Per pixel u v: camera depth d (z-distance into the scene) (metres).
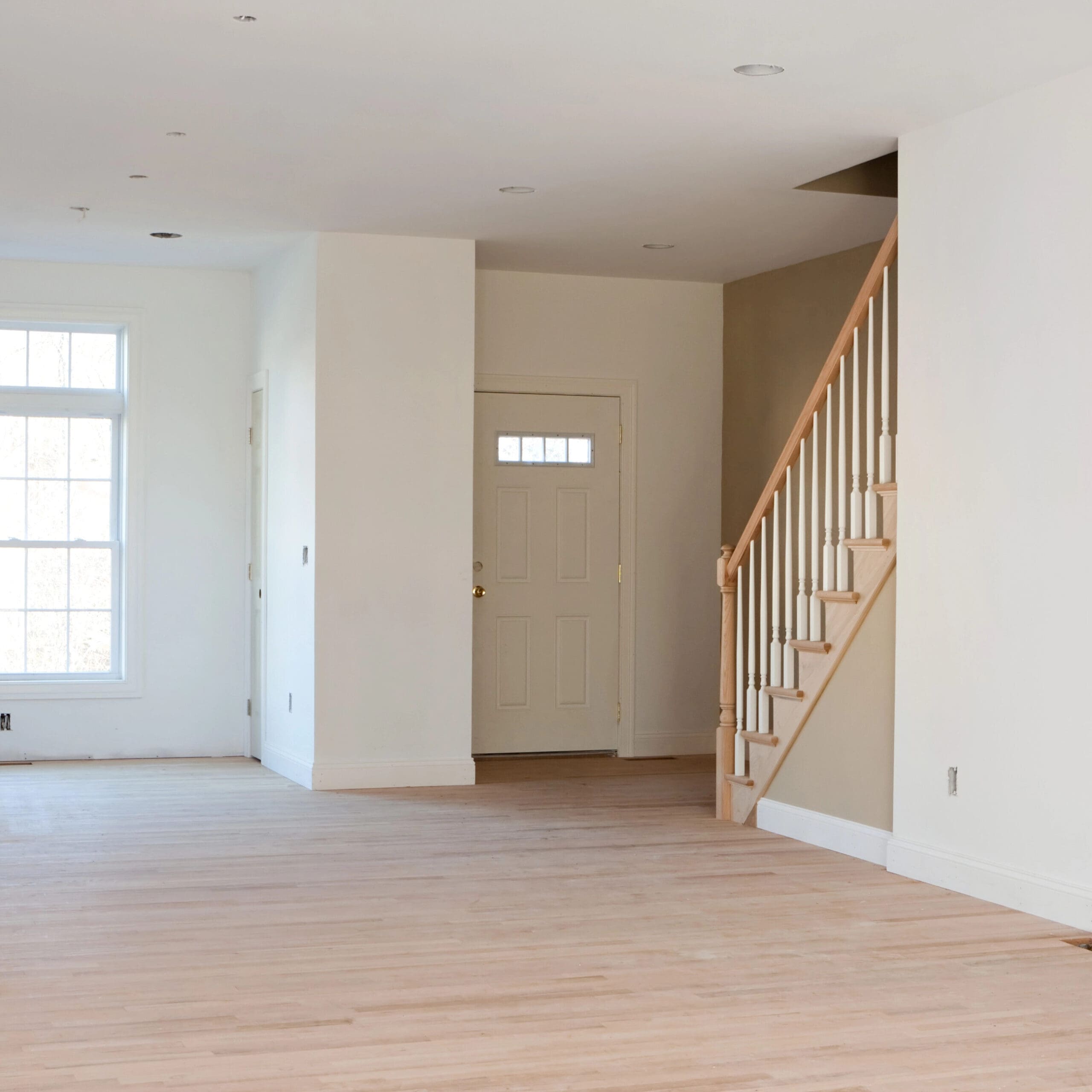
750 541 6.47
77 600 8.38
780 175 6.05
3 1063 3.29
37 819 6.40
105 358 8.46
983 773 4.98
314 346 7.25
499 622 8.41
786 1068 3.30
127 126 5.39
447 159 5.84
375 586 7.34
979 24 4.22
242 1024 3.58
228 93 4.98
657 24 4.26
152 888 5.07
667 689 8.71
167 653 8.43
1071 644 4.61
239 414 8.56
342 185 6.28
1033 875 4.76
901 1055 3.40
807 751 6.06
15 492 8.29
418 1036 3.50
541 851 5.78
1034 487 4.76
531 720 8.48
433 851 5.77
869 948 4.35
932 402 5.26
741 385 8.56
